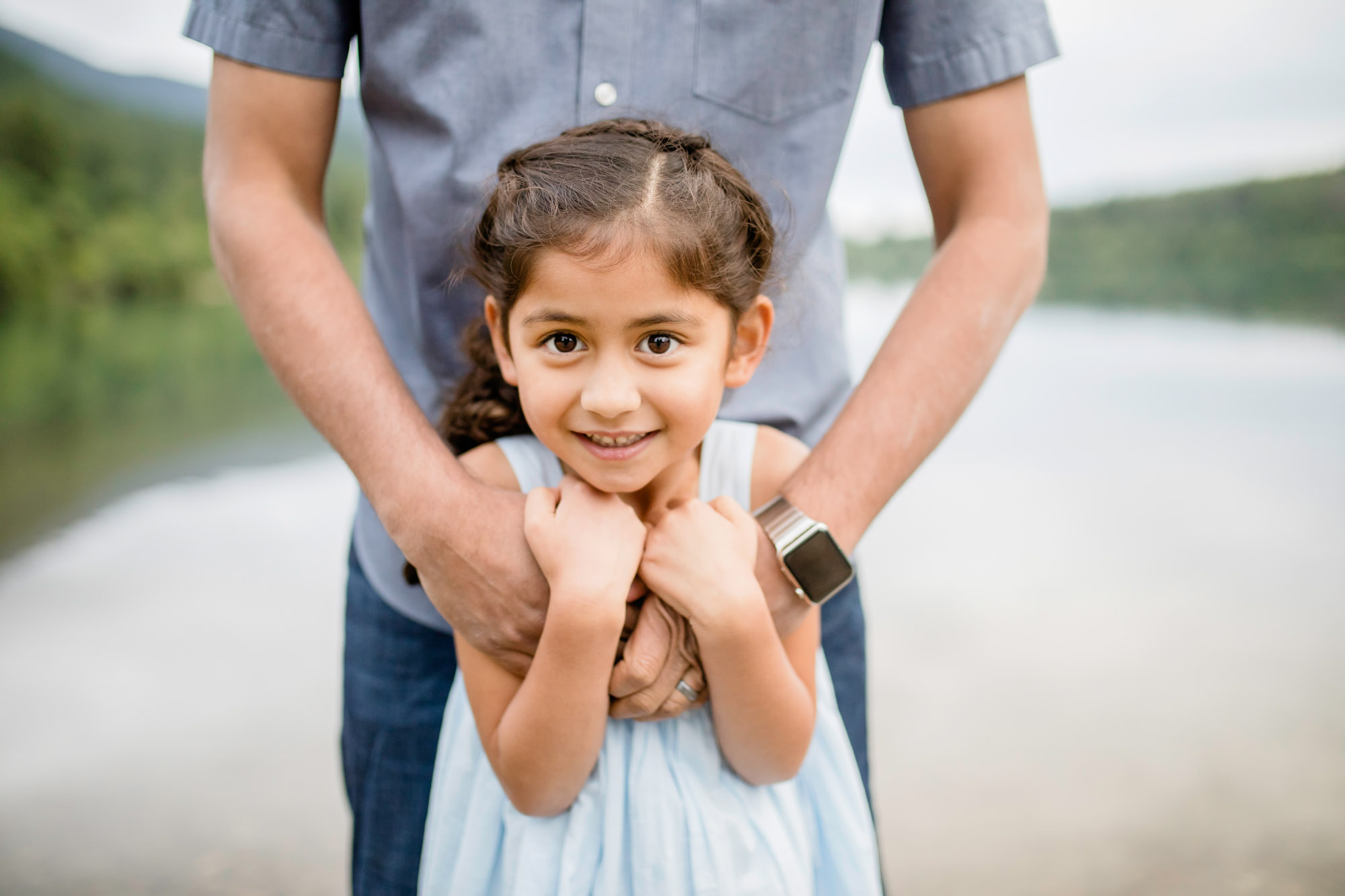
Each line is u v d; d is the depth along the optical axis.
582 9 1.11
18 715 2.81
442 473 0.98
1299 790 2.42
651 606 0.98
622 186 0.89
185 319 17.67
